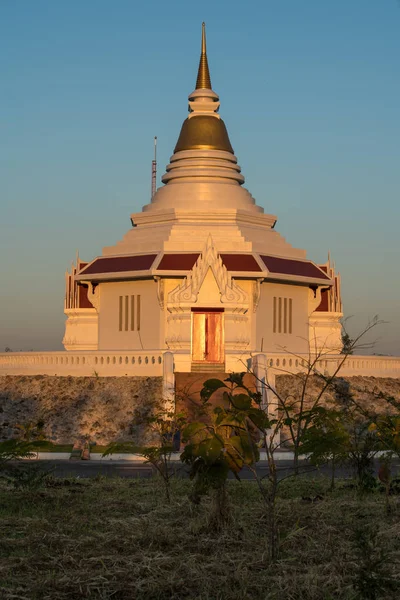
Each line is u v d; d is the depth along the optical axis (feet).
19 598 74.13
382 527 97.04
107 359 220.64
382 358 237.45
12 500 112.88
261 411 101.19
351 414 128.77
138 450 184.55
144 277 262.06
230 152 298.15
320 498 116.67
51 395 213.25
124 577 79.87
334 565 81.25
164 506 109.50
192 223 277.44
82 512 107.45
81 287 279.69
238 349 255.70
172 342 254.27
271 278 262.26
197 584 78.18
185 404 203.21
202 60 305.12
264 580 79.05
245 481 132.87
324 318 282.77
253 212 286.87
